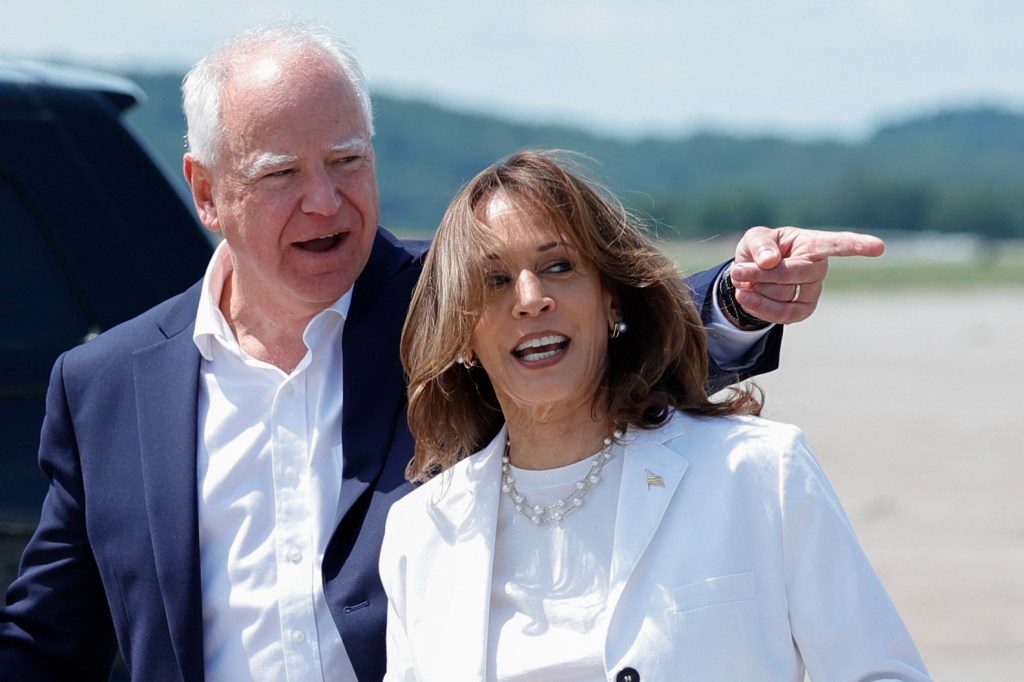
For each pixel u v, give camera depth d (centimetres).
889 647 630
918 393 5034
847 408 4603
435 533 712
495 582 681
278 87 784
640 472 670
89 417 827
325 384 821
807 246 688
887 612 637
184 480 795
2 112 903
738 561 642
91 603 835
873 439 3869
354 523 779
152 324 849
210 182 831
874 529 2650
